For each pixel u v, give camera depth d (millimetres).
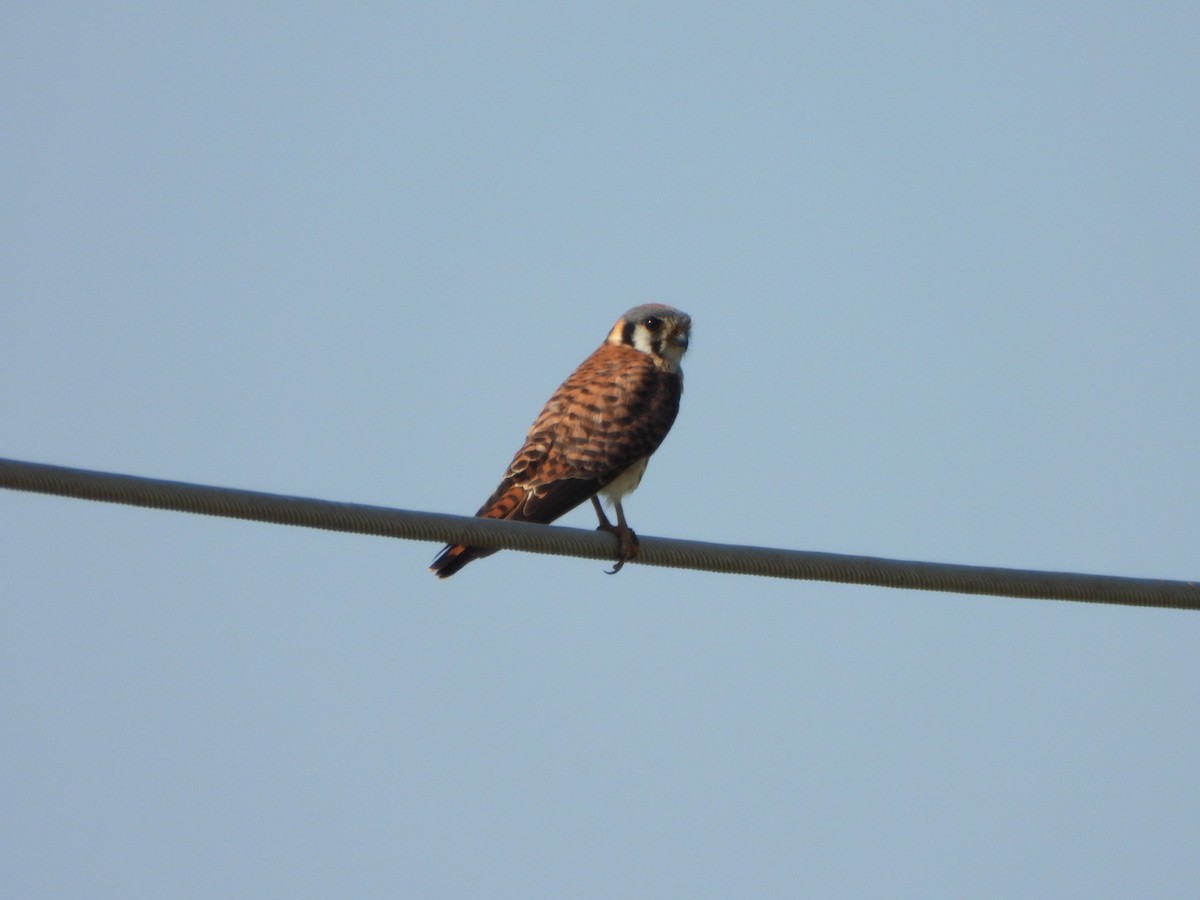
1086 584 12953
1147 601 13039
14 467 10508
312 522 11375
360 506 11578
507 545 12164
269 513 11219
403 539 11836
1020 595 12859
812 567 12625
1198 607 13141
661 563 12711
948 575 12750
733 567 12625
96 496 10703
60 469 10617
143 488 10836
